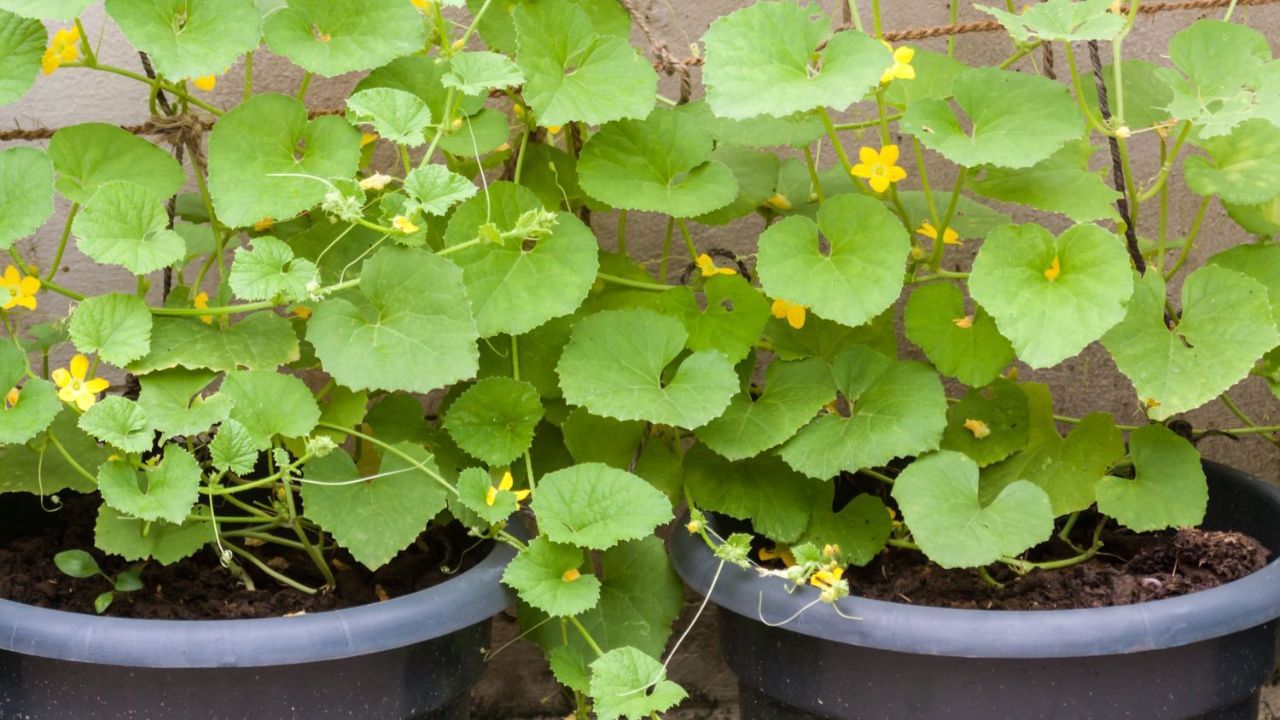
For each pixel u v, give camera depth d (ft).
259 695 5.73
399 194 6.00
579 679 6.02
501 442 6.14
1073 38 5.93
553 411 6.39
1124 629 5.72
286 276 5.83
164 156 6.03
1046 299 5.95
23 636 5.67
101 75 6.71
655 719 5.86
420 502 6.00
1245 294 6.01
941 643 5.73
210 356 5.97
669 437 6.57
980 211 6.68
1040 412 6.41
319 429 6.11
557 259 6.12
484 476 5.95
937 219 6.34
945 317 6.21
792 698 5.99
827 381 6.25
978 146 5.98
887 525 6.23
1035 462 6.33
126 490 5.73
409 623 5.79
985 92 6.09
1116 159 6.18
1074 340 5.90
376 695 5.83
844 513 6.28
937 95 6.39
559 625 6.26
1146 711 5.81
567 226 6.16
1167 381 5.98
